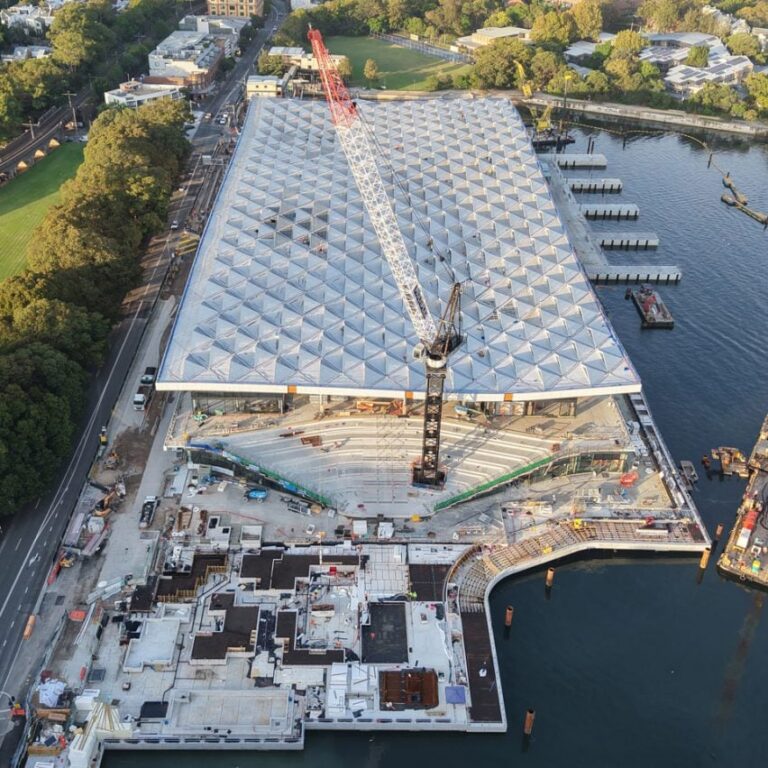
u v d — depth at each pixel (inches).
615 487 5098.4
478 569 4510.3
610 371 5064.0
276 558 4471.0
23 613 4156.0
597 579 4650.6
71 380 5167.3
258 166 7249.0
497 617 4397.1
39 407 4788.4
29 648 3993.6
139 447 5251.0
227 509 4825.3
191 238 7701.8
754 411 6008.9
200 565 4429.1
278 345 5142.7
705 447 5649.6
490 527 4753.9
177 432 5132.9
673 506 4977.9
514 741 3779.5
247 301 5467.5
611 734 3826.3
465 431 5290.4
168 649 4010.8
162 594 4249.5
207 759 3671.3
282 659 3971.5
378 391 4891.7
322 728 3752.5
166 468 5103.3
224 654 3961.6
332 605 4229.8
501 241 6299.2
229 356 5036.9
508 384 4963.1
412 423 5354.3
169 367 4960.6
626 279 7608.3
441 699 3843.5
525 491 5036.9
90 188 7224.4
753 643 4301.2
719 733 3846.0
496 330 5359.3
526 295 5703.7
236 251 5969.5
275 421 5300.2
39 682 3814.0
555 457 4995.1
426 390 4714.6
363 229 6264.8
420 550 4589.1
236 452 5014.8
